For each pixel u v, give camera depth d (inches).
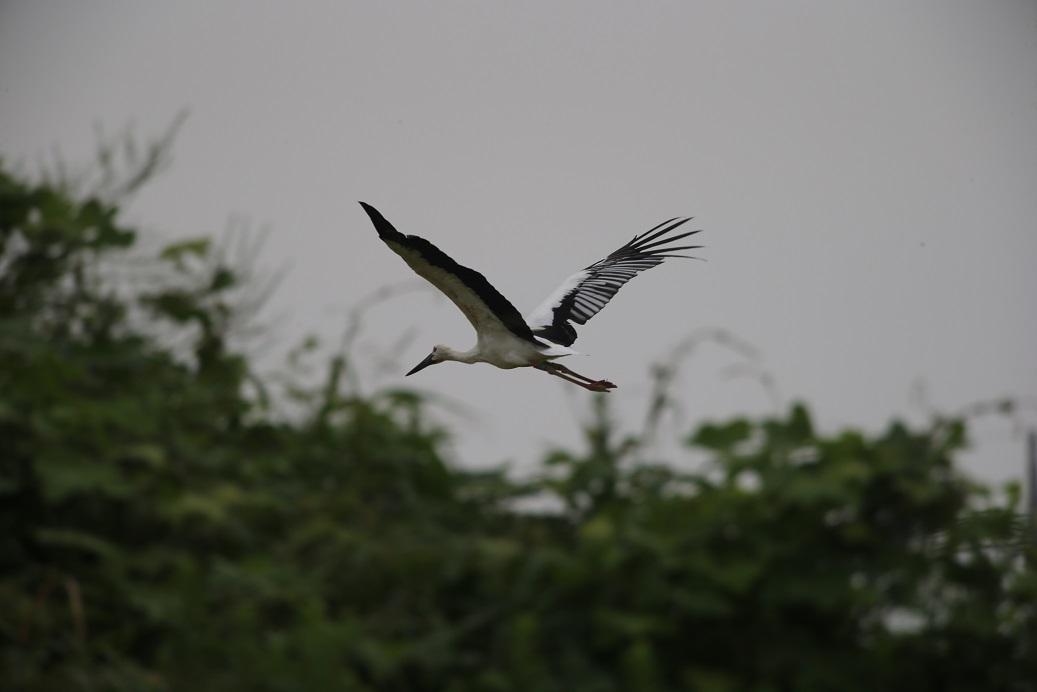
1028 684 416.2
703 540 421.1
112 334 535.2
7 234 552.4
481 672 405.4
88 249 545.0
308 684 376.2
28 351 488.7
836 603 408.8
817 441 426.6
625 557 412.5
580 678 402.9
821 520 422.9
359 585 425.1
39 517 442.6
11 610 407.8
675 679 417.4
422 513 450.0
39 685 386.0
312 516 450.3
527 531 440.1
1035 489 451.2
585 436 454.9
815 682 409.7
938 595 419.5
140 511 443.2
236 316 541.0
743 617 421.7
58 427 449.7
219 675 386.9
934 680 423.5
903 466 417.1
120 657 403.5
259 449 490.6
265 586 415.2
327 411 490.3
